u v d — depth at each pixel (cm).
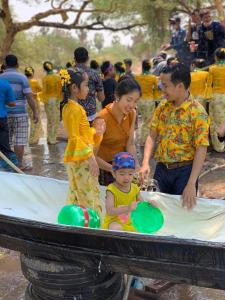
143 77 910
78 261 304
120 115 400
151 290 381
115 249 287
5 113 709
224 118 838
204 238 355
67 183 425
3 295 399
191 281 280
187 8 1419
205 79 827
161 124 389
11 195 423
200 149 362
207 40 970
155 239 269
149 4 1369
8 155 724
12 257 473
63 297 319
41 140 1065
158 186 397
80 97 390
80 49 668
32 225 298
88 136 391
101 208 414
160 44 1489
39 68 2414
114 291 336
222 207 365
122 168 348
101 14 1478
